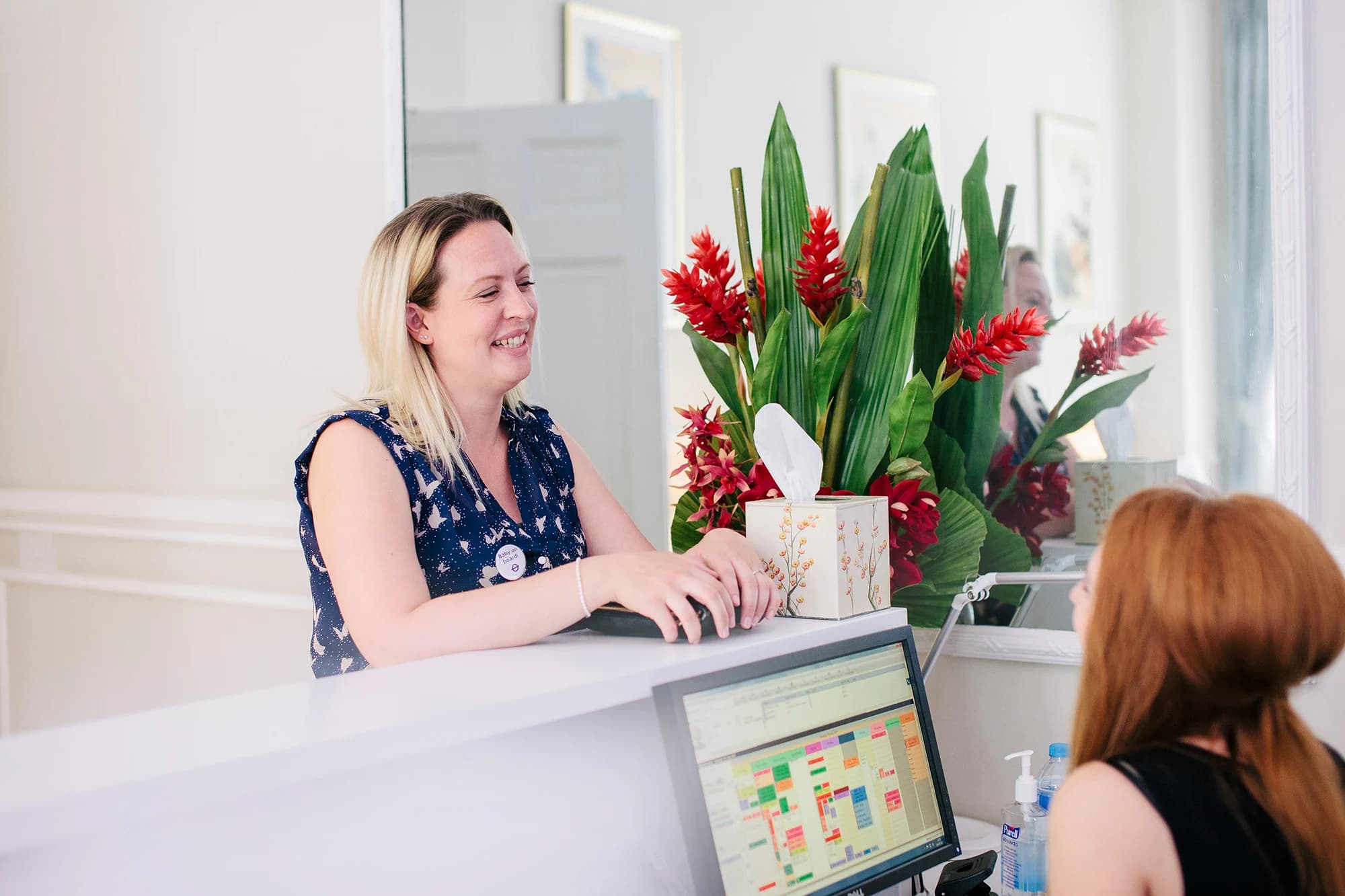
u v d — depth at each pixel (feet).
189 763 2.35
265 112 7.70
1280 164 4.90
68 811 2.14
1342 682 4.79
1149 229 5.25
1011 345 4.64
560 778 3.33
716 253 5.00
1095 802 2.87
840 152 6.25
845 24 6.18
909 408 4.76
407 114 7.82
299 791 2.79
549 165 7.58
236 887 2.70
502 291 4.51
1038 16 5.50
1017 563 5.57
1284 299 4.90
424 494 4.24
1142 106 5.24
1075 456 5.43
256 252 7.80
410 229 4.50
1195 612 2.79
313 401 7.52
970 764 5.73
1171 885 2.79
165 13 8.29
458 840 3.09
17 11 9.30
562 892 3.33
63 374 9.14
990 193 5.67
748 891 3.07
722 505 4.99
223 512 7.96
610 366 7.72
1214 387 5.14
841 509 3.88
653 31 7.06
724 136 6.82
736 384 5.18
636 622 3.60
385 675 3.20
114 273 8.73
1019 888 4.08
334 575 3.96
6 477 9.62
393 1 7.02
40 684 9.43
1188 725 2.94
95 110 8.80
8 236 9.52
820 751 3.42
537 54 7.49
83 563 9.01
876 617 3.99
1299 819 2.80
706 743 3.12
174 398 8.37
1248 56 4.98
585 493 5.19
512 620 3.57
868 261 4.98
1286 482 4.94
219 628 8.13
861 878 3.37
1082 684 3.10
